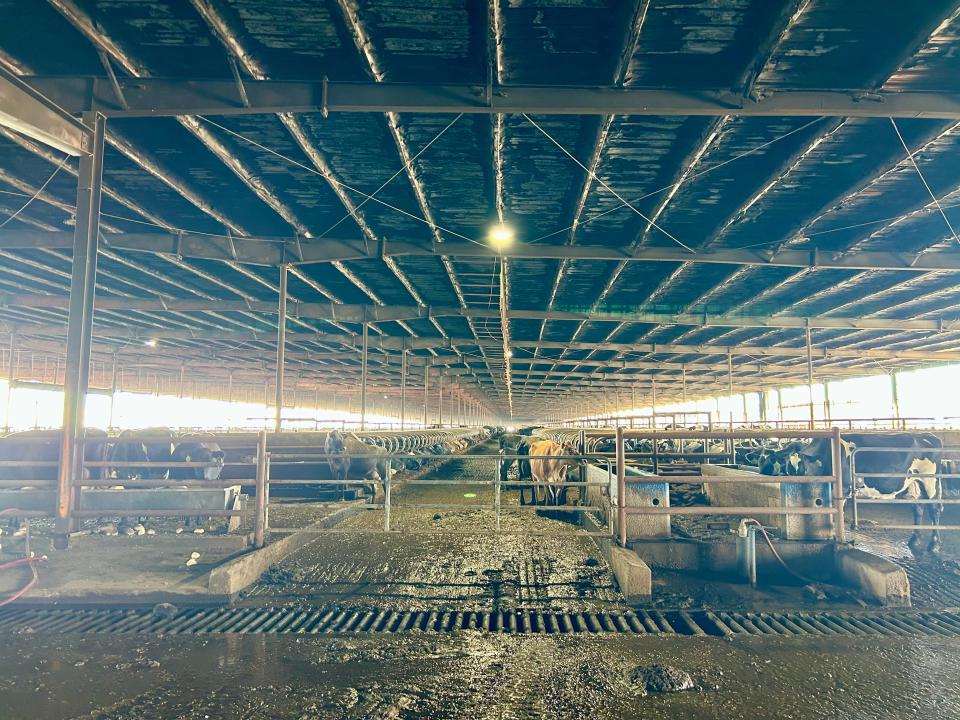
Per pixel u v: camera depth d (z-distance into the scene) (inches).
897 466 291.7
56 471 306.5
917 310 716.0
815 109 247.1
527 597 210.5
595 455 278.4
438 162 337.1
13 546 253.0
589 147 308.0
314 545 288.2
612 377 1489.9
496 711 126.3
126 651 158.9
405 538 309.3
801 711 127.1
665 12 212.4
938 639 171.5
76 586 202.5
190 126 282.4
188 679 141.3
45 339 952.3
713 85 248.5
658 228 417.7
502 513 407.8
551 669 147.8
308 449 445.1
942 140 292.7
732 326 745.0
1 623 184.7
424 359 1230.9
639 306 730.8
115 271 599.2
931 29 206.2
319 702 129.9
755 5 208.1
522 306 735.1
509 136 305.3
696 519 333.1
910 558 271.4
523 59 245.0
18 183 363.3
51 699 131.3
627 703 130.2
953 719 124.1
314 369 1408.7
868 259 473.7
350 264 561.6
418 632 175.8
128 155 310.2
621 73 238.5
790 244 462.3
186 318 832.9
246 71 253.6
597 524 311.6
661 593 220.5
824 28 214.8
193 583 205.0
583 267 553.0
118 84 255.8
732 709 128.0
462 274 581.3
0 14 223.1
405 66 250.2
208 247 469.4
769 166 328.5
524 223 440.8
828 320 754.8
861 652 160.6
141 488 310.5
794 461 294.5
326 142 315.6
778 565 248.5
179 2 214.7
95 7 217.6
